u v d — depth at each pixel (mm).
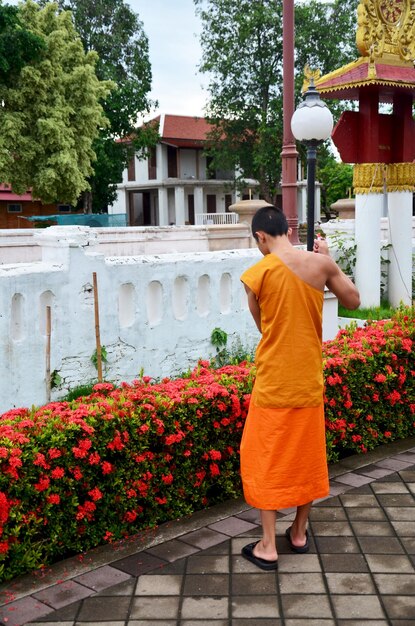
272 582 3229
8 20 20000
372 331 5707
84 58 23641
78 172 22234
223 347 7816
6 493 3275
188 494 4066
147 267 7102
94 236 6785
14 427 3562
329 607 3008
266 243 3385
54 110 21641
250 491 3391
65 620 2953
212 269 7648
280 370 3275
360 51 9617
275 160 32812
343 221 11812
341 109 31484
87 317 6738
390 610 2977
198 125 45188
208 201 45719
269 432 3314
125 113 29297
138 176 45344
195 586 3207
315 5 32250
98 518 3684
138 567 3400
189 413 4012
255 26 31297
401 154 10344
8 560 3336
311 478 3381
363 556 3455
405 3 9820
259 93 33281
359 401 5027
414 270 11828
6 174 21516
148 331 7184
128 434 3713
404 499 4145
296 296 3246
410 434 5523
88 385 6789
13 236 15227
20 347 6227
